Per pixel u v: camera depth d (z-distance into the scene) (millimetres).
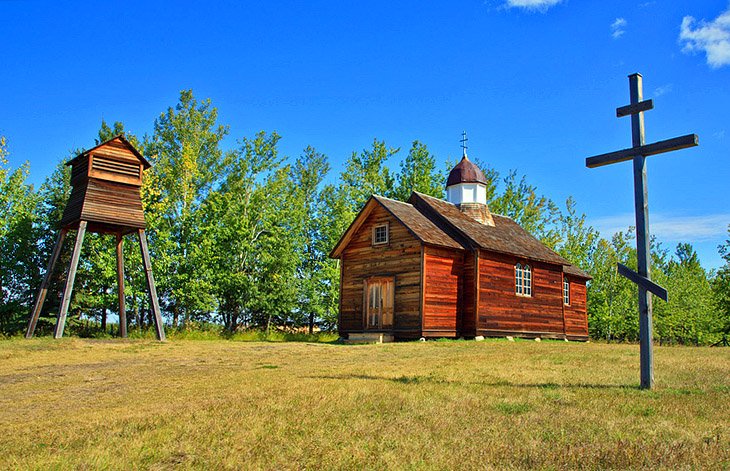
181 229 38812
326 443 6906
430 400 9516
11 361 17703
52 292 37125
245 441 7125
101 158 26891
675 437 7113
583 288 41469
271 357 18969
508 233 35625
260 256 41688
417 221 29828
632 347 25109
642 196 11461
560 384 11523
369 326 30000
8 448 7184
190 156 41031
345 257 31906
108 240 36281
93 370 15648
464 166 36469
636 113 11719
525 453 6324
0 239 35250
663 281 58375
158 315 27688
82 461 6410
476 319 29141
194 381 13117
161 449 6852
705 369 14148
